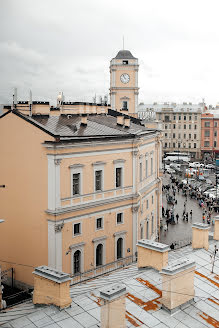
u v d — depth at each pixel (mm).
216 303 18781
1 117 36938
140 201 42188
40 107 41281
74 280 35156
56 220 33562
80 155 35031
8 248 37625
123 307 15805
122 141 38688
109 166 37969
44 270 18375
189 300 18438
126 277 21047
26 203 35719
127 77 78062
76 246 35219
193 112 140500
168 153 138000
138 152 41438
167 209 70438
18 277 36938
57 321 16969
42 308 17953
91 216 36562
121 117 45156
